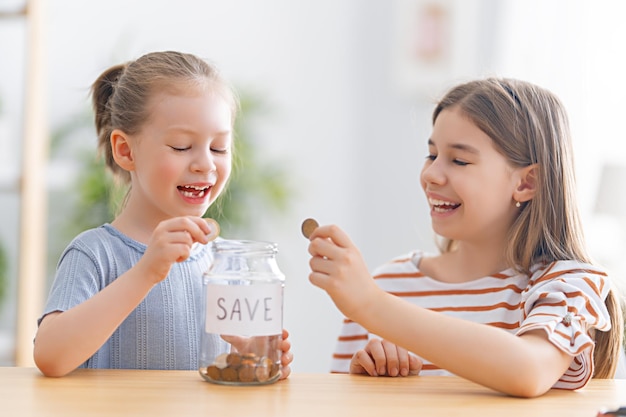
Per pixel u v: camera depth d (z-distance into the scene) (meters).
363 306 0.97
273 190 3.32
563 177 1.36
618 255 2.45
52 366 1.00
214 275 0.97
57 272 1.20
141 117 1.21
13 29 3.11
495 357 0.95
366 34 3.44
